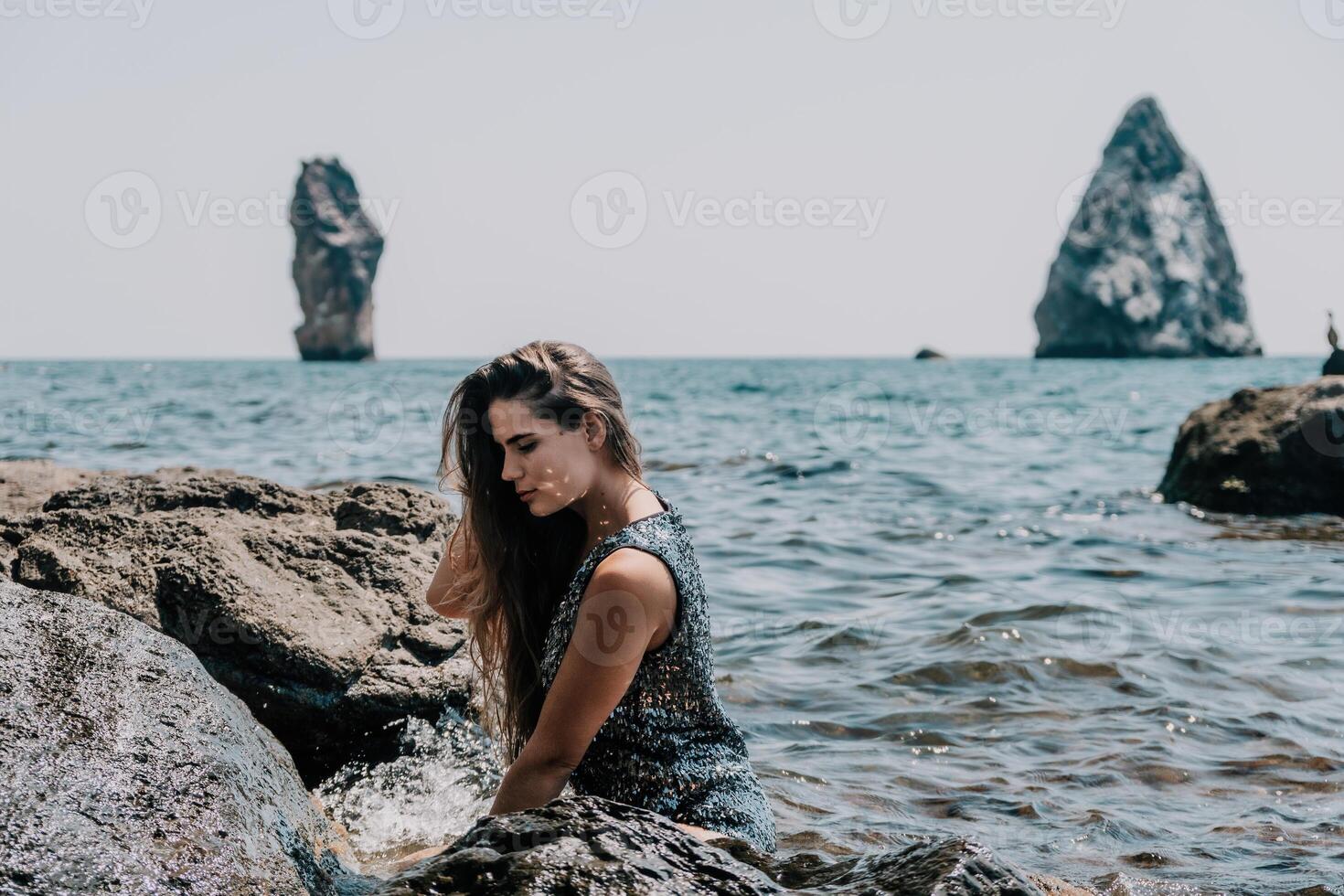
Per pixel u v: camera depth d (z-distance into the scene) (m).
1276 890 3.25
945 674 5.74
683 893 1.82
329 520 4.73
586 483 2.54
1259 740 4.77
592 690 2.35
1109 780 4.33
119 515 4.20
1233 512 11.49
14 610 2.50
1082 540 9.84
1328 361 12.27
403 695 3.91
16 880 1.81
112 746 2.19
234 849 2.09
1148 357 91.94
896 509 11.73
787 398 36.62
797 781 4.33
